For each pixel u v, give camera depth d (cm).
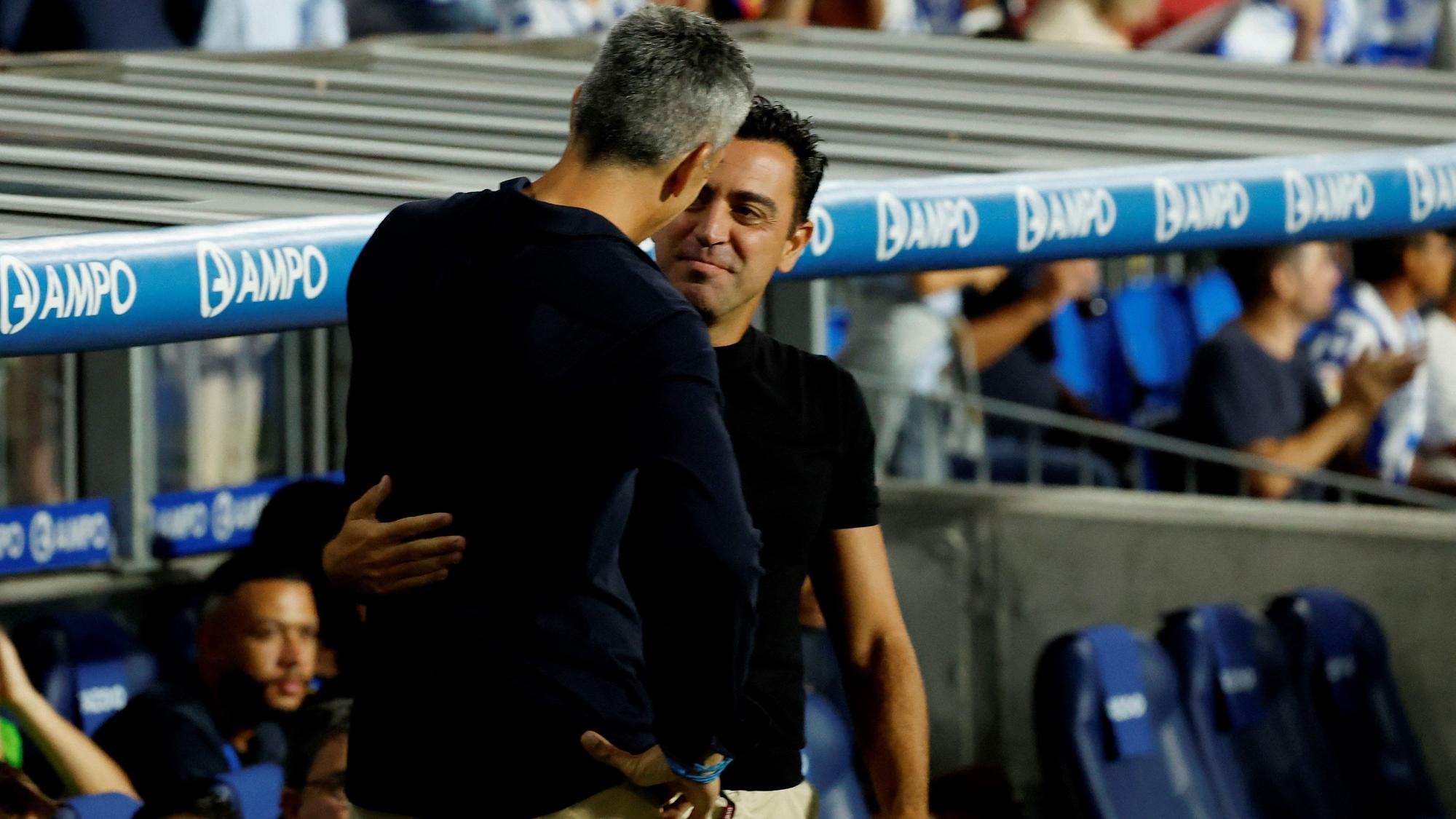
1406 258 2612
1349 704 2180
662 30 798
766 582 979
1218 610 2089
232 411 1852
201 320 945
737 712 765
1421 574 2248
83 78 1612
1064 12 2562
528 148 1341
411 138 1366
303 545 1525
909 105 1712
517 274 773
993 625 2142
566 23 2444
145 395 1742
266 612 1500
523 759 797
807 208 984
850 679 1083
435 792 802
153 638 1709
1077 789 1877
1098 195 1353
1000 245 1302
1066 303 2492
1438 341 2659
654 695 775
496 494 780
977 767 1994
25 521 1631
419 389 793
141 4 1992
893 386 2152
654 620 794
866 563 1058
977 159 1410
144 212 1003
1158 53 2252
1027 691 2159
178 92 1541
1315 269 2372
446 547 781
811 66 1936
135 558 1727
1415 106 1903
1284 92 1959
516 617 788
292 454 1850
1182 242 1413
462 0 2306
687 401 750
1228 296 2605
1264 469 2283
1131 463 2377
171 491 1847
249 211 1026
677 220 954
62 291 884
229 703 1527
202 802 1273
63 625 1584
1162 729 1961
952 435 2223
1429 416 2677
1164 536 2184
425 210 815
